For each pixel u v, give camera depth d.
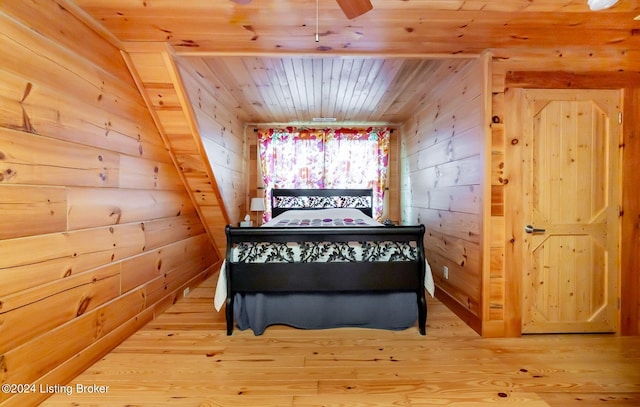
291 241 2.48
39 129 1.56
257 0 1.72
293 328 2.58
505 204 2.39
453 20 1.95
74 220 1.81
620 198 2.44
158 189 2.86
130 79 2.41
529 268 2.43
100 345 2.06
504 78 2.38
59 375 1.72
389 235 2.49
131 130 2.42
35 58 1.54
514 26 2.02
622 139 2.43
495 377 1.88
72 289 1.80
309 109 4.13
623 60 2.42
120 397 1.67
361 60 2.59
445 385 1.80
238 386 1.79
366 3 1.37
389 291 2.57
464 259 2.71
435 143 3.41
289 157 5.01
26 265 1.50
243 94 3.49
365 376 1.89
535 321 2.44
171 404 1.63
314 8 1.80
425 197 3.76
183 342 2.32
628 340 2.37
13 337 1.44
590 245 2.45
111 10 1.82
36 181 1.55
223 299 2.49
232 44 2.27
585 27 2.04
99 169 2.04
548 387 1.78
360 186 5.05
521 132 2.39
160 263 2.88
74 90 1.81
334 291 2.56
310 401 1.66
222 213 3.82
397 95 3.52
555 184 2.42
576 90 2.41
